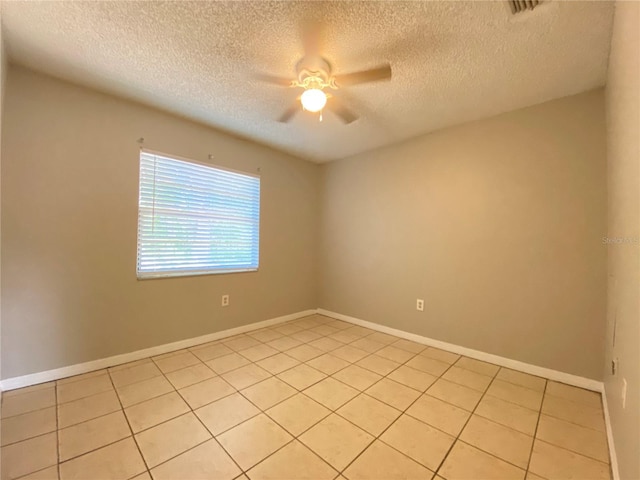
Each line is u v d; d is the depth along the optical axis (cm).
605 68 189
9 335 197
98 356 233
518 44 169
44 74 208
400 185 330
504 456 147
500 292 256
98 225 232
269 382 219
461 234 280
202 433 161
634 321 109
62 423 166
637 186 105
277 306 374
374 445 154
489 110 251
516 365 245
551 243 231
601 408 189
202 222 300
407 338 320
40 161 207
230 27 160
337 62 188
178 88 224
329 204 411
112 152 238
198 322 296
